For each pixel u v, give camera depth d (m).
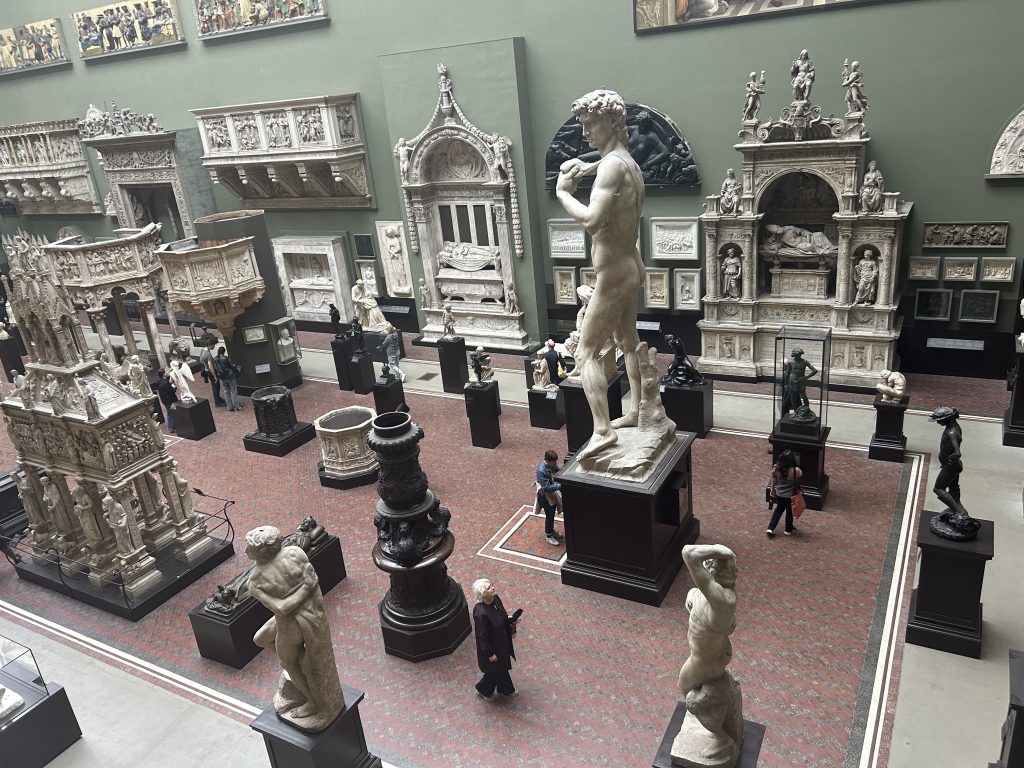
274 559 6.73
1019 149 14.04
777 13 15.12
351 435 14.02
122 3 22.94
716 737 6.44
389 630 9.57
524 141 18.22
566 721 8.40
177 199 23.70
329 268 22.88
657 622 9.83
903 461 12.89
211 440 16.97
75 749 8.73
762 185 15.33
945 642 8.80
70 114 26.05
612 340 11.55
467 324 20.75
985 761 7.44
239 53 21.70
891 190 15.34
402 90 19.09
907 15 14.16
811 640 9.19
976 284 15.22
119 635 10.77
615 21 16.66
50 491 11.95
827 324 15.91
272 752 7.43
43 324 10.68
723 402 15.85
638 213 9.79
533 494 13.19
